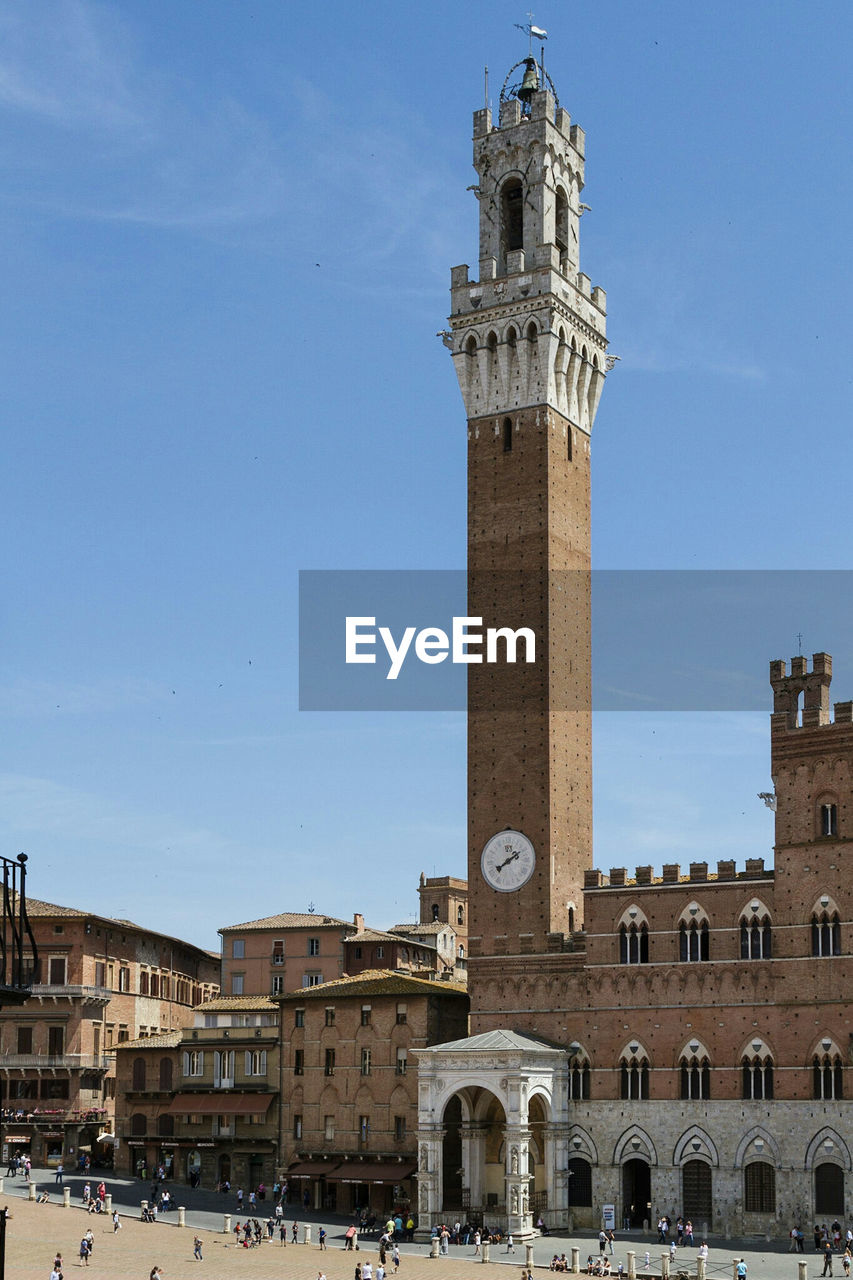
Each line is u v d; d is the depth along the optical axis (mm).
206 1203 135750
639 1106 123062
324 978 182375
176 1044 152125
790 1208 115688
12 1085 160750
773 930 120250
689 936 123750
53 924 163250
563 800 135625
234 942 187750
